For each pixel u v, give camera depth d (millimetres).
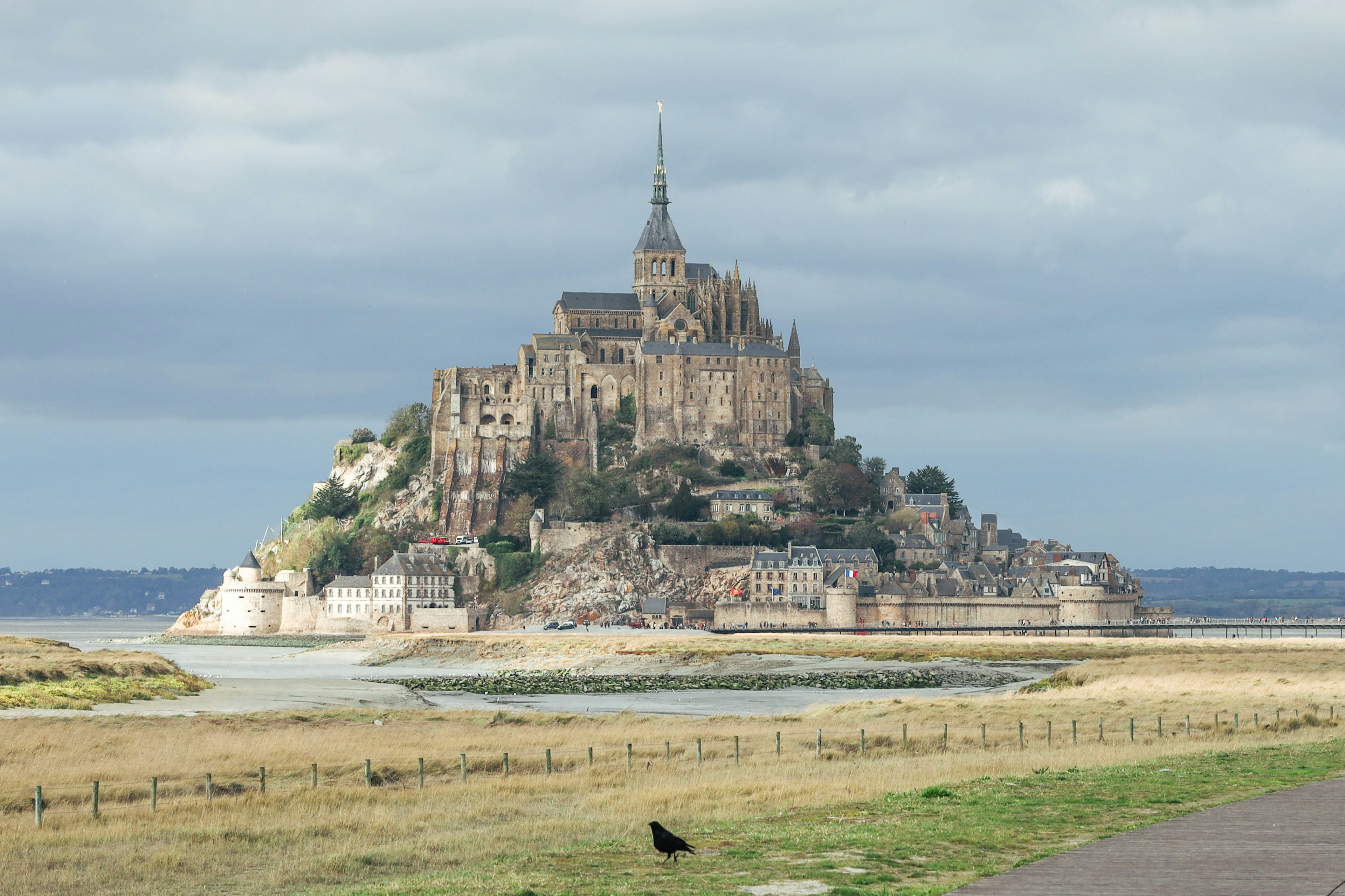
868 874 51562
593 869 55656
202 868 64438
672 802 76312
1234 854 51219
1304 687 154000
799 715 141500
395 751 107312
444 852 64812
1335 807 62312
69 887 60781
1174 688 160750
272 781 91000
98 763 99500
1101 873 48688
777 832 62688
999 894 45844
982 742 105438
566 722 136875
